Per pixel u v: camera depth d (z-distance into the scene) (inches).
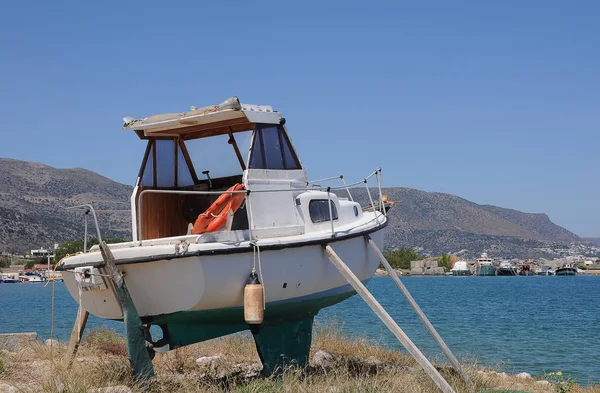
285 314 431.8
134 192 434.9
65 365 431.2
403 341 401.1
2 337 556.7
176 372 478.6
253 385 386.9
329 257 427.5
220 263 372.8
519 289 3654.0
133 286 369.4
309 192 449.1
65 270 386.0
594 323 1368.1
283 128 442.0
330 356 547.2
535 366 764.0
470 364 592.7
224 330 416.2
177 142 462.3
